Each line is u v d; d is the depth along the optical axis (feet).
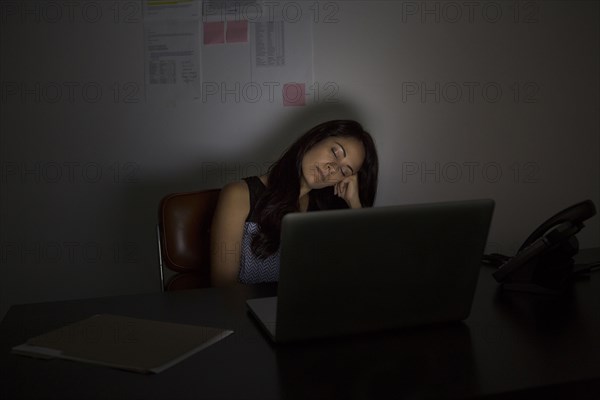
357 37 7.82
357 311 3.12
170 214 5.46
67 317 3.64
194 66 7.63
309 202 6.33
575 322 3.41
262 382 2.60
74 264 7.77
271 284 4.50
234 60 7.65
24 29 7.39
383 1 7.83
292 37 7.69
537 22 8.26
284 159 6.00
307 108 7.84
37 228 7.67
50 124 7.54
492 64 8.21
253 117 7.77
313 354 2.94
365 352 2.96
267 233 5.62
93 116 7.59
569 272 4.10
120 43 7.54
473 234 3.17
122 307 3.85
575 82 8.48
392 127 8.06
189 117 7.70
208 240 5.63
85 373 2.70
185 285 5.49
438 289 3.24
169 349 2.96
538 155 8.50
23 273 7.72
